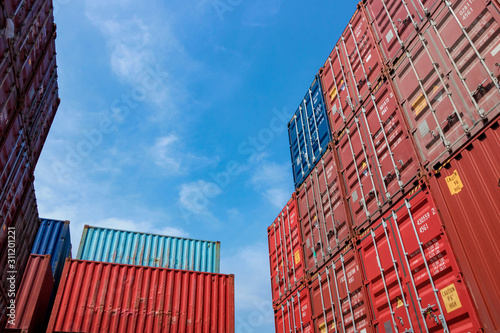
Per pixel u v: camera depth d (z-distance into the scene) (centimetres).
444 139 612
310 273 1009
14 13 599
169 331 1221
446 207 586
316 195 1057
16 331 1029
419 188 654
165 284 1309
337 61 1063
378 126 813
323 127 1080
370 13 923
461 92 598
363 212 816
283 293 1168
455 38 630
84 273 1229
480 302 499
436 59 668
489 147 530
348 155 919
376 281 725
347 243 856
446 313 546
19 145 748
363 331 732
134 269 1298
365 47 922
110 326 1159
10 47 607
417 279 618
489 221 512
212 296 1359
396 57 788
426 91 681
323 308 898
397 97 763
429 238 608
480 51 575
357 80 940
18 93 687
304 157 1193
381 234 734
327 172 1010
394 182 729
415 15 746
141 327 1193
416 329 597
